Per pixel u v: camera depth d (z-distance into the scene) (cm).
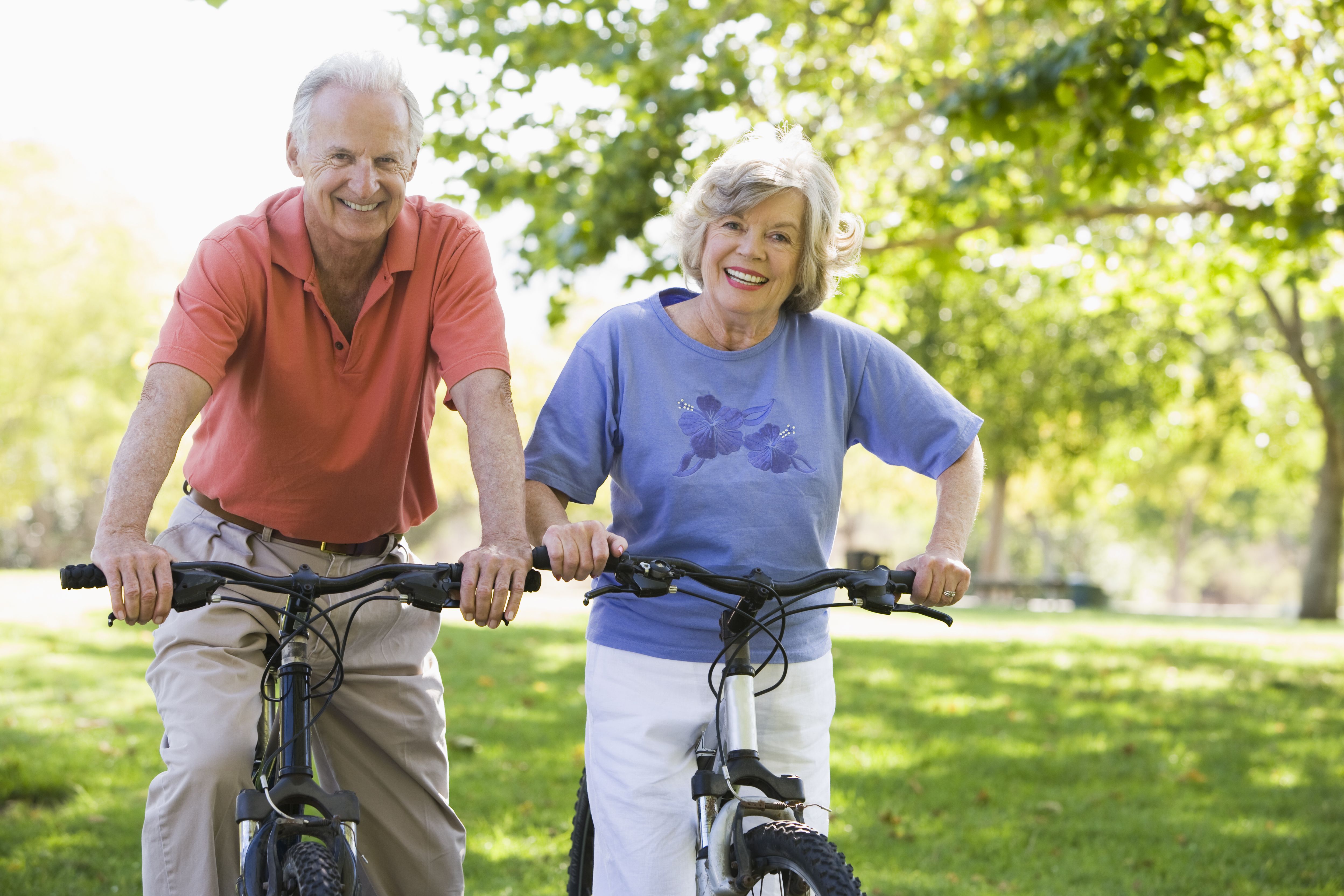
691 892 254
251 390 271
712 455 261
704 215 263
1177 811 549
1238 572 6956
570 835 466
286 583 221
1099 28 776
